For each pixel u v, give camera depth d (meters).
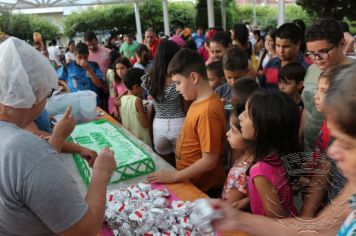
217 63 2.77
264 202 1.12
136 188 1.51
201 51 5.33
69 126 1.28
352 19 8.39
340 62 1.78
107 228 1.31
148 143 2.74
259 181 1.17
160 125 2.31
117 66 3.53
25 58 0.83
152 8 18.95
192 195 1.52
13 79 0.80
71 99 2.71
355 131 0.54
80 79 3.78
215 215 0.92
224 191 1.60
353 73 0.55
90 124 2.43
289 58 2.63
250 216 0.93
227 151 1.98
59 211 0.76
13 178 0.75
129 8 19.33
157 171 1.71
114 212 1.29
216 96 1.76
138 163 1.71
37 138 0.81
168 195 1.50
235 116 1.54
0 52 0.83
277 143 1.24
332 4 8.31
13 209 0.77
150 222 1.22
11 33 19.09
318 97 1.37
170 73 1.79
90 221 0.83
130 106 2.68
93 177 1.04
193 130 1.75
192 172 1.63
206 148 1.65
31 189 0.74
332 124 0.58
